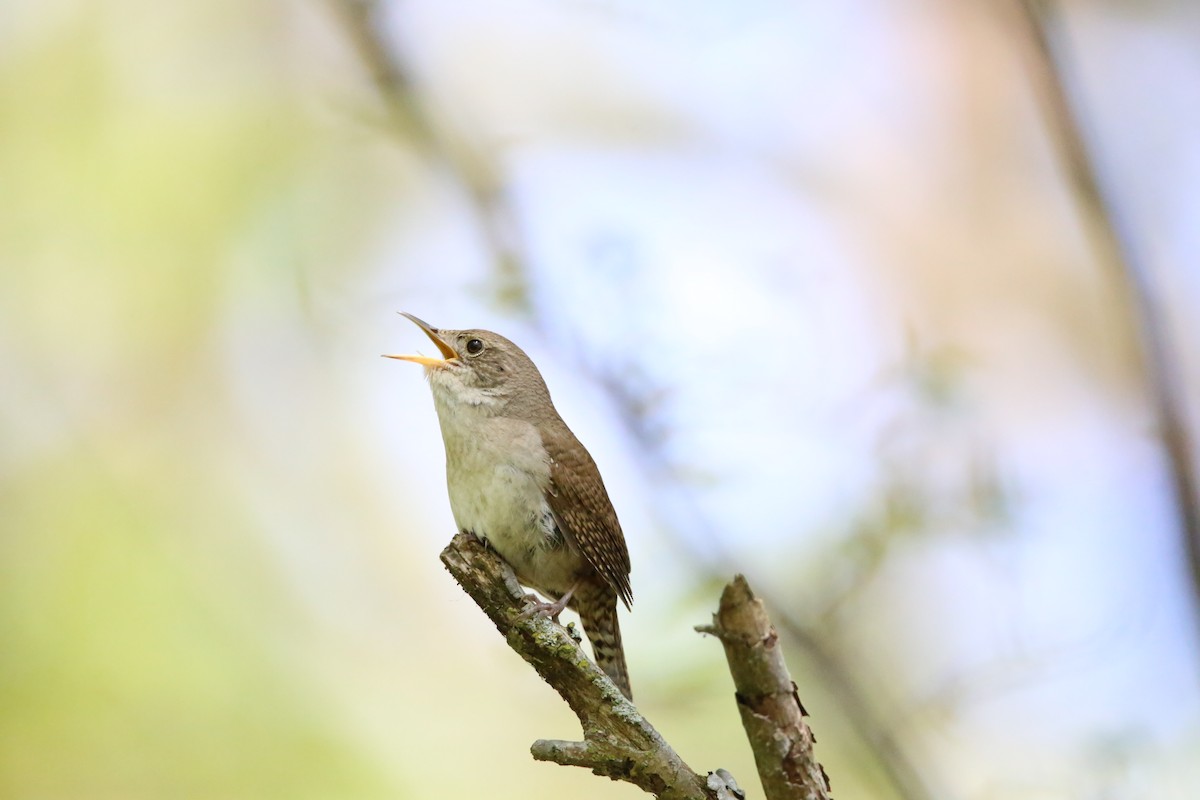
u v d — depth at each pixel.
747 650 4.88
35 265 12.07
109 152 12.36
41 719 10.02
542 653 6.21
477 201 11.04
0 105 12.36
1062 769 8.28
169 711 10.25
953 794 8.58
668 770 5.75
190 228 12.18
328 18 12.04
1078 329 11.58
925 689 8.71
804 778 4.91
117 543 11.05
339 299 11.66
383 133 11.62
